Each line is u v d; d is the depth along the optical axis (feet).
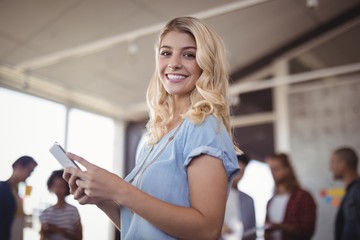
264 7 15.94
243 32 17.44
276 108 19.39
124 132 20.71
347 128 17.51
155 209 2.60
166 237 2.86
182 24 3.48
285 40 19.49
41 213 9.55
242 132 19.97
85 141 18.06
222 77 3.43
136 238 3.00
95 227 16.85
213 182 2.76
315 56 19.17
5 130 13.57
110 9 13.41
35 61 14.39
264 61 20.22
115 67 16.67
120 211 3.41
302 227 9.44
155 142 3.60
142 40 15.19
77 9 12.99
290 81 18.57
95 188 2.68
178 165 3.01
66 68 15.66
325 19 18.65
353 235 9.32
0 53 13.92
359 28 18.52
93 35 14.47
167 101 3.85
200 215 2.63
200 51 3.32
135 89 18.70
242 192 10.93
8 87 14.34
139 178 3.14
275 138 19.07
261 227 10.14
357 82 17.80
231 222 10.47
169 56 3.52
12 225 8.52
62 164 2.96
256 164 19.15
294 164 18.11
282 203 10.23
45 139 15.35
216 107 3.23
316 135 18.06
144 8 13.84
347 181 10.55
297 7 16.75
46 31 13.60
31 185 9.11
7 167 13.03
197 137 2.99
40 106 15.71
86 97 17.87
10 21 12.77
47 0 12.30
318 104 18.40
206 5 14.28
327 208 16.66
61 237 9.44
